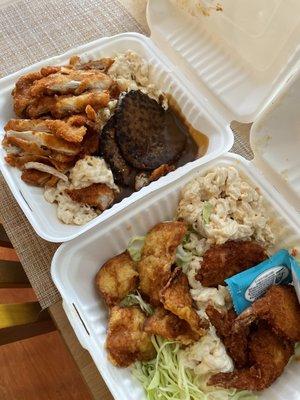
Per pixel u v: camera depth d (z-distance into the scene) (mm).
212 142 349
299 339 290
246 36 337
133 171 347
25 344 503
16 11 452
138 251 326
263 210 321
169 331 286
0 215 352
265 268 296
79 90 344
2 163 333
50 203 330
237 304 294
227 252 310
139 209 319
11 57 425
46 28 443
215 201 323
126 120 344
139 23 447
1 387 486
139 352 292
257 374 278
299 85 283
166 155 354
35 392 483
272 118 302
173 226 316
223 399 282
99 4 458
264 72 336
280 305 286
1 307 335
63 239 299
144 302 311
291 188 315
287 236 316
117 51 388
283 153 315
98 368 274
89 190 327
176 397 288
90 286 315
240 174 331
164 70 372
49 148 322
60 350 501
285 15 306
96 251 316
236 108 344
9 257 528
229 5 336
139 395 281
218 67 361
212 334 288
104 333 297
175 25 385
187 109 363
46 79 344
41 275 327
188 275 313
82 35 438
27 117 350
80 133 316
